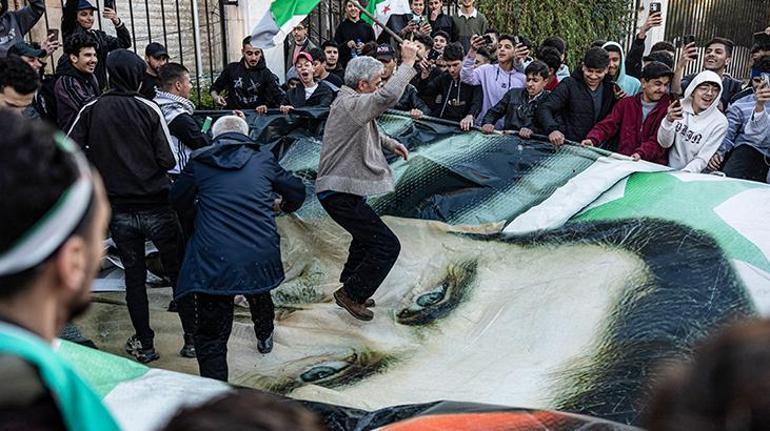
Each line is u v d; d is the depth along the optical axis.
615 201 4.51
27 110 4.33
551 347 3.82
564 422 2.21
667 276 3.89
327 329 4.38
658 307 3.73
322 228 5.27
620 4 10.91
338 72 7.29
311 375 3.93
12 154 1.09
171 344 4.33
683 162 4.86
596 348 3.68
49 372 1.09
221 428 0.94
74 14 6.11
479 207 4.97
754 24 13.08
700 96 4.71
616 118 5.15
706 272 3.82
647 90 4.98
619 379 3.36
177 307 4.21
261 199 3.72
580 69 5.35
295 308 4.72
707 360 0.90
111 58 3.97
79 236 1.14
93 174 1.21
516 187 4.98
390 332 4.32
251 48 6.51
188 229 3.91
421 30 7.28
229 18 8.84
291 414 1.00
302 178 5.46
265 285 3.66
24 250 1.08
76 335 4.25
